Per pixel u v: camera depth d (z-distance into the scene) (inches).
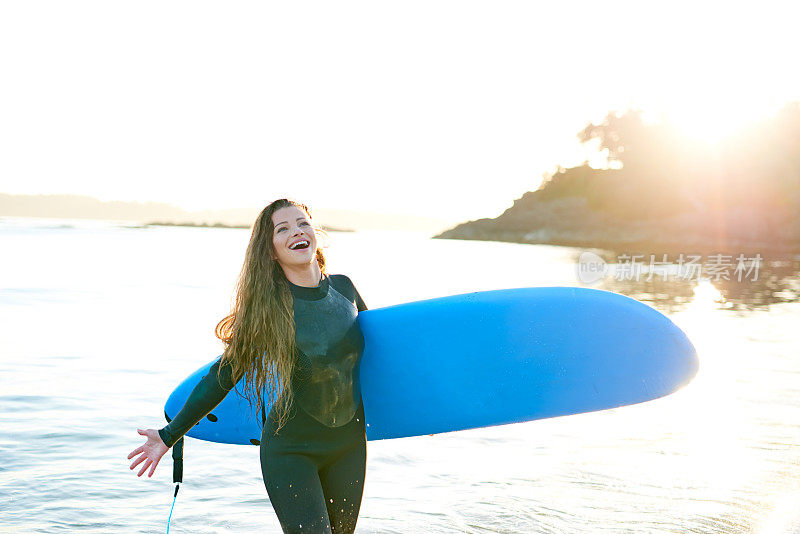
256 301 99.8
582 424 203.6
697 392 244.4
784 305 562.6
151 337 352.8
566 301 121.3
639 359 117.6
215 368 102.3
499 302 120.9
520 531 128.5
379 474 159.9
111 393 231.6
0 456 165.6
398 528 130.0
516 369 117.7
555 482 154.1
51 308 456.8
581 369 117.4
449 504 141.7
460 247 2154.3
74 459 165.9
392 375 116.2
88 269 815.7
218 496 146.3
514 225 3779.5
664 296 639.8
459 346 117.7
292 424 99.8
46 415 202.5
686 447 179.6
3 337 339.9
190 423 102.8
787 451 175.5
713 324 433.7
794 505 138.9
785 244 2773.1
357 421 104.7
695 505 140.0
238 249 1453.0
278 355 98.5
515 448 180.1
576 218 3595.0
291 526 96.4
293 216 102.0
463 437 190.2
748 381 262.4
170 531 128.6
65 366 273.9
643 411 217.8
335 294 105.5
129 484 151.3
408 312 118.1
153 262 987.3
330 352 100.7
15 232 2175.2
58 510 136.2
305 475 98.3
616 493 147.3
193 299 531.2
